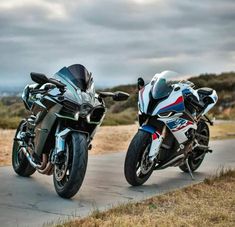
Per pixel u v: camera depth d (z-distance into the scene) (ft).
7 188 22.89
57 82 21.25
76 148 20.65
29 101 24.43
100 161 33.37
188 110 25.46
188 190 23.27
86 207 19.84
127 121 85.15
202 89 27.78
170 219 17.87
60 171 21.38
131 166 23.58
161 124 23.76
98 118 21.74
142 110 23.70
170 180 26.35
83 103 20.81
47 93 22.08
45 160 22.40
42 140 22.17
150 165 24.23
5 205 19.80
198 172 29.27
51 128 21.74
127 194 22.48
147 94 23.88
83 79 21.57
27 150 23.98
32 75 20.99
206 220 18.02
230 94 183.21
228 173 27.09
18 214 18.54
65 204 20.25
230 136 59.36
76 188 20.83
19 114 77.56
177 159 25.20
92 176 26.99
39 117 22.40
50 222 17.42
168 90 23.98
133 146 23.58
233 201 21.04
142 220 17.53
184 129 24.57
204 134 28.53
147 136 23.70
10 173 26.76
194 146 27.14
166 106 23.58
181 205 20.31
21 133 24.39
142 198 21.49
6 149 38.17
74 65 22.08
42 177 25.85
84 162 20.65
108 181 25.61
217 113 153.28
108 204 20.44
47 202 20.49
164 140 24.35
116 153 38.47
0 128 59.67
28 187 23.25
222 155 37.93
